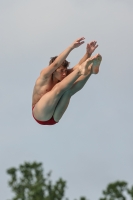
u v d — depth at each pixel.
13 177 95.06
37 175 94.81
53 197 92.12
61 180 92.75
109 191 92.38
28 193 92.69
